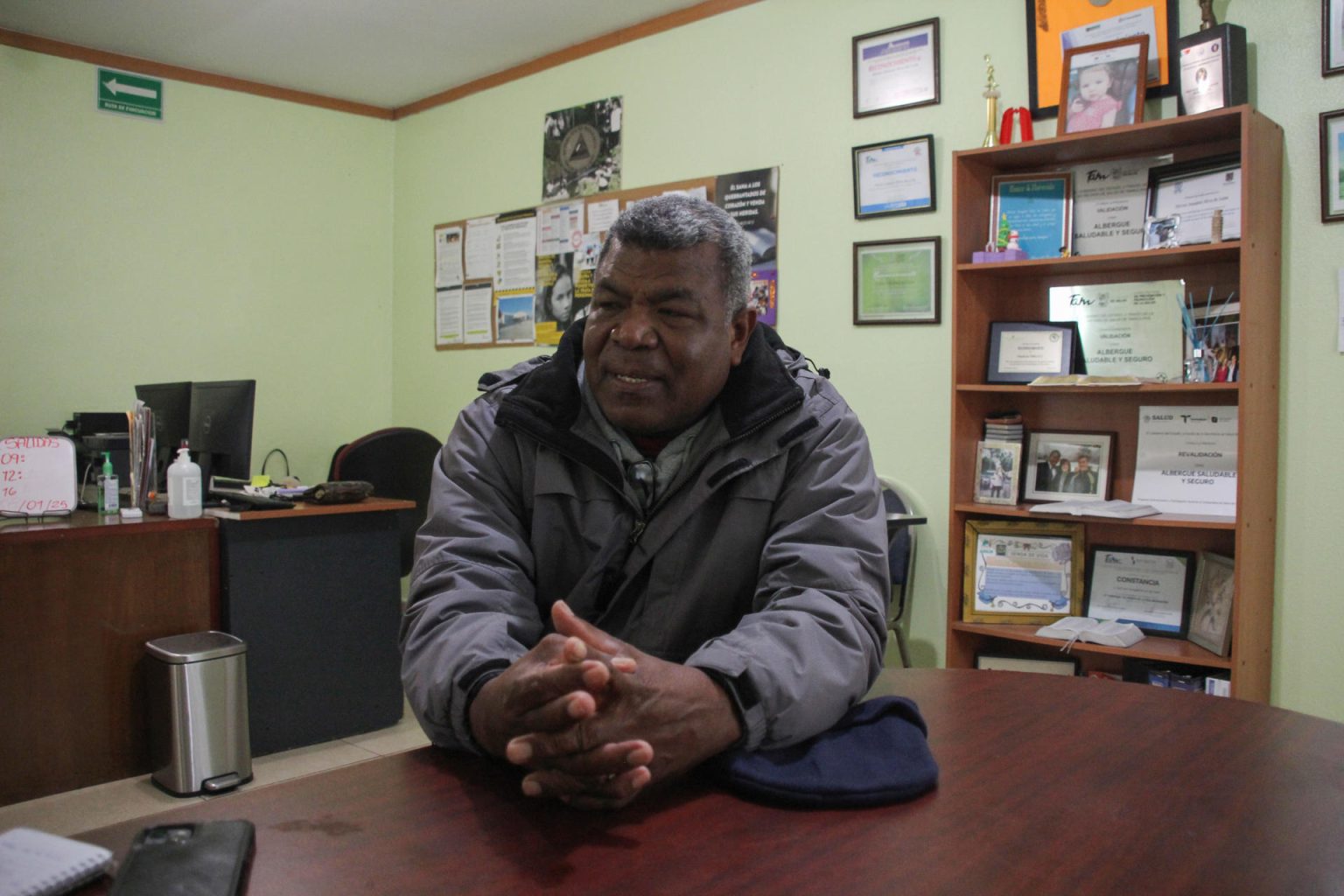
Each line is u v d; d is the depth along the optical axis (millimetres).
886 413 3164
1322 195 2363
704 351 1000
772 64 3426
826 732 913
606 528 1107
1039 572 2689
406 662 981
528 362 1230
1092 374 2709
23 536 2559
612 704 750
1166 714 1037
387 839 705
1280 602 2457
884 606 1051
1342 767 875
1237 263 2514
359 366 4957
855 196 3184
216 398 3195
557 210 4184
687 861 672
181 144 4340
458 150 4648
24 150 3939
